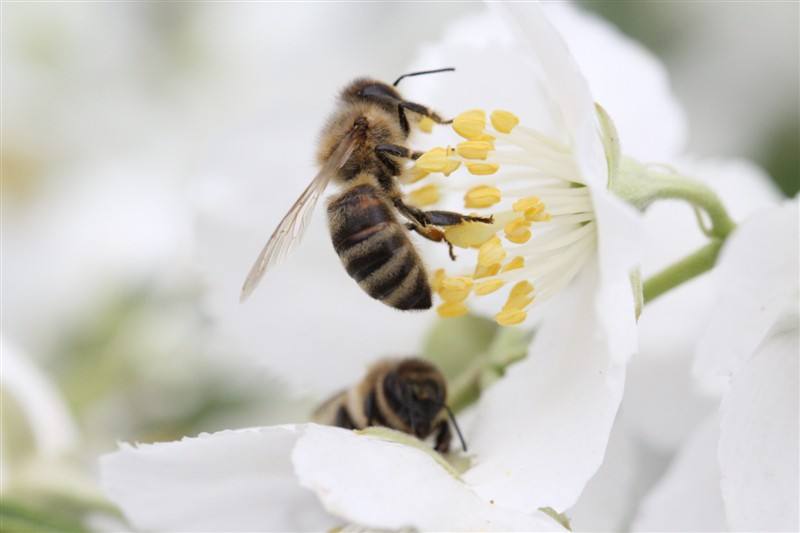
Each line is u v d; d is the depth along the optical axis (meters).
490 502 0.12
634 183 0.12
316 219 0.14
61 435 0.15
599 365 0.12
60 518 0.13
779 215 0.12
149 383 0.17
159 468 0.13
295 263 0.14
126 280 0.17
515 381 0.13
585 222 0.13
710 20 0.18
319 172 0.13
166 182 0.18
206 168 0.14
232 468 0.13
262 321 0.14
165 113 0.19
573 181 0.13
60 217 0.18
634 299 0.12
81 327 0.17
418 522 0.12
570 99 0.12
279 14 0.18
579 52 0.14
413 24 0.17
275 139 0.14
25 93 0.19
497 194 0.13
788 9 0.18
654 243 0.14
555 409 0.12
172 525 0.13
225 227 0.14
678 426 0.15
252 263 0.14
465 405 0.13
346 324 0.14
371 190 0.13
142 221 0.18
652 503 0.13
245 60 0.19
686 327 0.15
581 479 0.12
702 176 0.15
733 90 0.18
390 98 0.13
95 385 0.17
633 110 0.14
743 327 0.12
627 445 0.14
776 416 0.12
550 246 0.13
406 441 0.12
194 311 0.17
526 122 0.13
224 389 0.17
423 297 0.13
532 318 0.13
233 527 0.13
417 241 0.13
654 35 0.18
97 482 0.15
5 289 0.18
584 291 0.13
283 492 0.13
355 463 0.12
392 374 0.13
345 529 0.12
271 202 0.14
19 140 0.18
